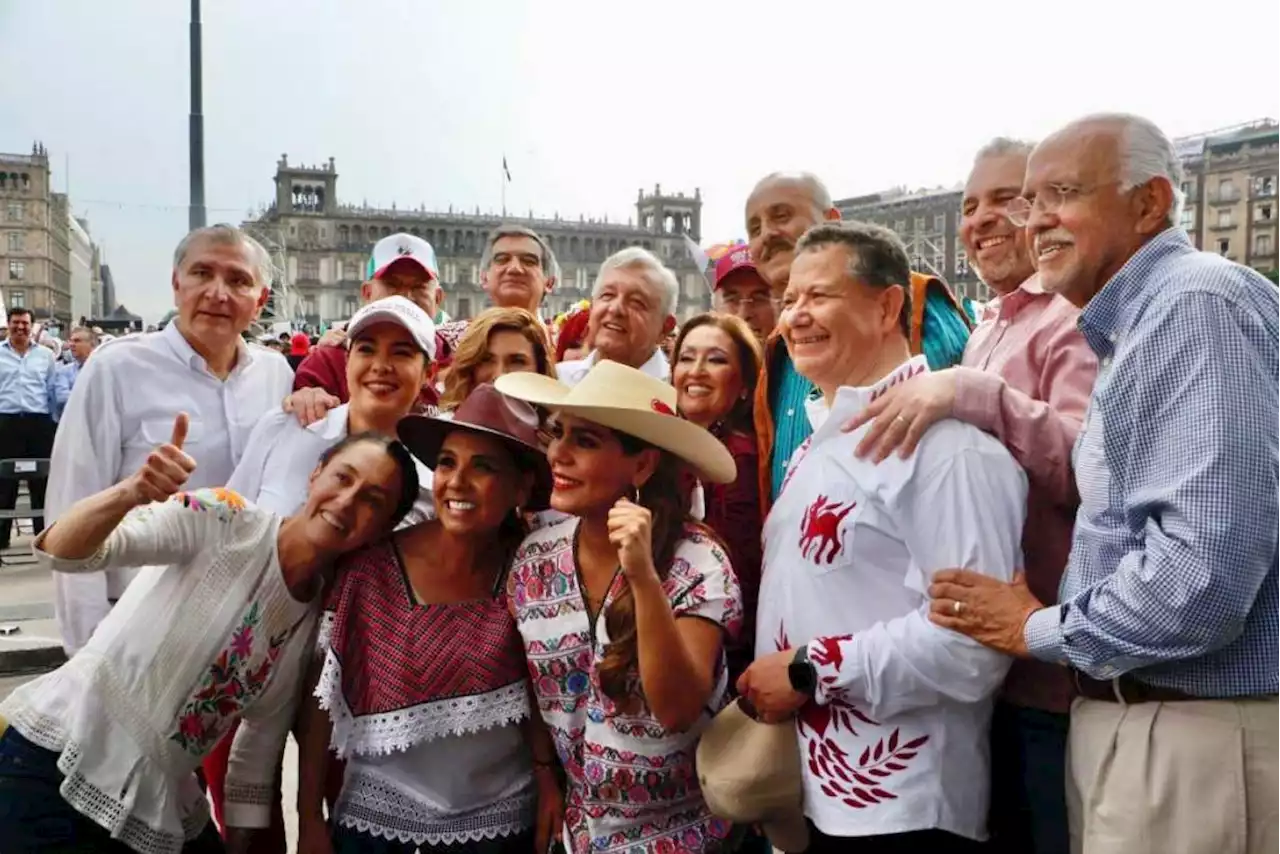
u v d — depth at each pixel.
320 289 69.50
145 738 2.55
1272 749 1.97
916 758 2.26
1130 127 2.20
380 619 2.62
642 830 2.51
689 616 2.43
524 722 2.76
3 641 6.84
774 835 2.60
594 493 2.47
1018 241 3.27
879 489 2.29
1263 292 2.06
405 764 2.62
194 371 3.84
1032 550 2.67
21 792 2.50
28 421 11.45
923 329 3.24
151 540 2.54
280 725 2.79
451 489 2.58
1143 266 2.18
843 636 2.30
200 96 13.35
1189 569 1.88
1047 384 2.81
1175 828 2.02
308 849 2.75
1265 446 1.91
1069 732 2.33
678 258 73.56
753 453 3.41
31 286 90.44
